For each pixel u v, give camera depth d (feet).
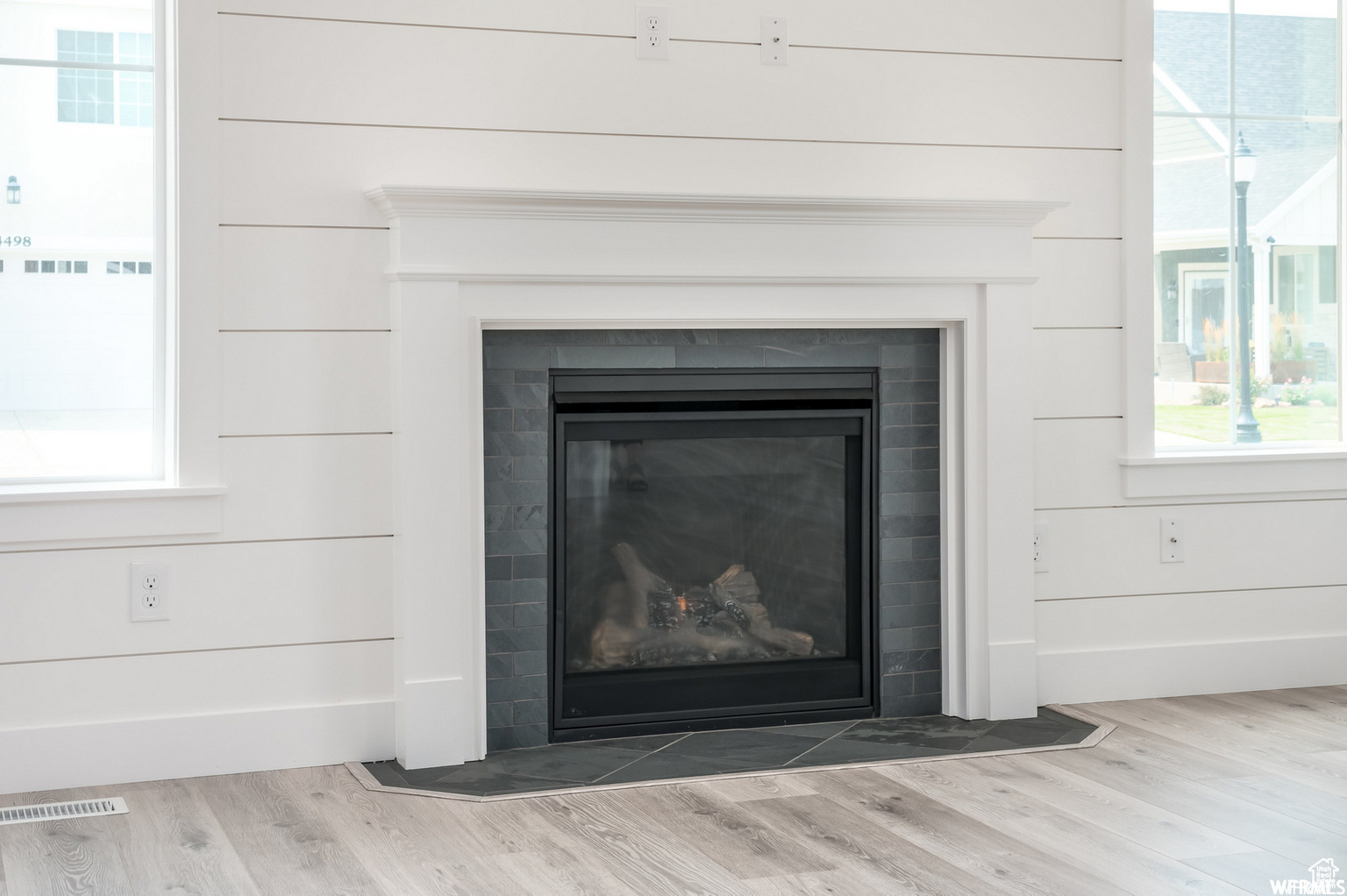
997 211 9.98
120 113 8.97
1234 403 11.39
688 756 9.27
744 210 9.50
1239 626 11.23
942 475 10.41
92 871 7.03
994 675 10.26
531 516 9.51
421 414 8.95
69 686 8.55
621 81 9.57
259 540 8.95
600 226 9.26
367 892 6.73
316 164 8.95
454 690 9.09
